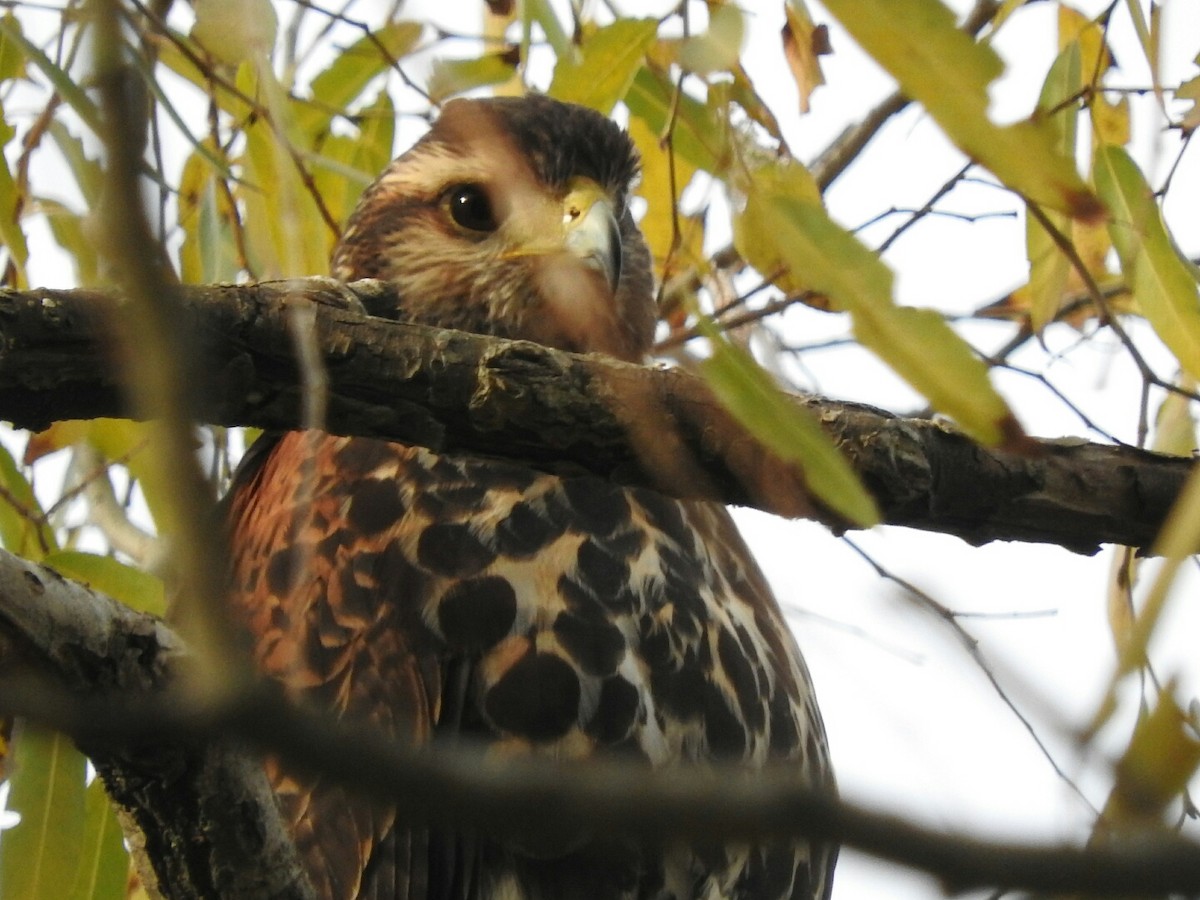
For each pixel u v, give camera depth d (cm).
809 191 608
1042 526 568
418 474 705
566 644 676
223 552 262
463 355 531
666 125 693
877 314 402
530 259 831
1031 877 227
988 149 362
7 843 646
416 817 259
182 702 243
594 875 656
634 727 675
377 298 852
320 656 679
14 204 670
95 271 688
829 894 775
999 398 392
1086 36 669
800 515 543
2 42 687
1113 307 729
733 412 426
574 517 699
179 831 483
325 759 241
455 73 763
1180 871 227
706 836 239
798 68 671
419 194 865
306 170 693
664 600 696
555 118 853
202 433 301
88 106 482
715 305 757
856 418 553
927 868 228
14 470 755
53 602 438
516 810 242
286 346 520
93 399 499
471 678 673
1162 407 680
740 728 700
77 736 256
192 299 511
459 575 685
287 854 497
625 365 541
